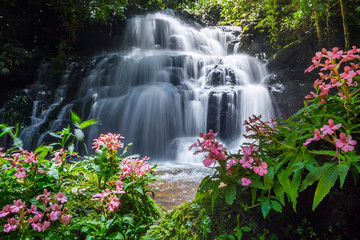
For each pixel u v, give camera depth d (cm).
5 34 955
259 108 816
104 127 823
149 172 203
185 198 306
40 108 870
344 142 103
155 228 158
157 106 849
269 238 131
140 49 1295
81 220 157
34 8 1009
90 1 1085
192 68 1041
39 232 137
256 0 1092
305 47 922
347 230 122
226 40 1343
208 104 827
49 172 161
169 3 1753
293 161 126
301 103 761
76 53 1152
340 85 126
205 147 136
